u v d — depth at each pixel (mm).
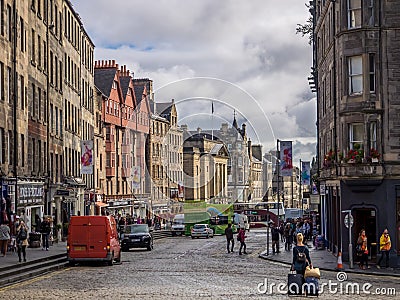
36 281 24031
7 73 36812
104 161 72688
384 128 32438
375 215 32406
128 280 24250
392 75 32469
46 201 45375
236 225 71875
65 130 53875
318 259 35000
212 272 27703
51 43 48812
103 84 75250
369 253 33344
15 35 37875
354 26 33188
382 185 32312
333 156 35844
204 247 47562
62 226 50125
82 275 26250
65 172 53594
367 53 32562
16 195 36781
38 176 43344
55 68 50438
